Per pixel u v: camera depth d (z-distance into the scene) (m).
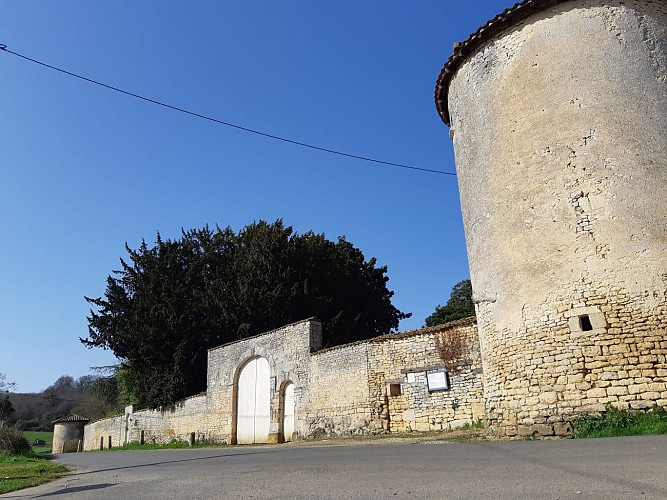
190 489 6.17
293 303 28.70
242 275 29.95
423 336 16.62
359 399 17.89
